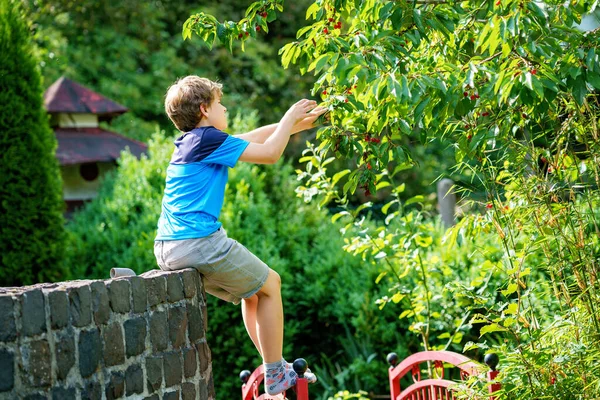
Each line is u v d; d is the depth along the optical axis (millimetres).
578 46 3785
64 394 3336
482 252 5539
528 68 3561
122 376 3684
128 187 9391
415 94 3840
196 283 4328
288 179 10125
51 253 8461
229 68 18406
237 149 4246
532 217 4695
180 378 4121
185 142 4344
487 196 4988
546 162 4652
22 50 8391
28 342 3199
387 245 6250
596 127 4543
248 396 5438
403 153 4547
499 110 4520
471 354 7637
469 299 5105
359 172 4641
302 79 18547
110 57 17562
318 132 4512
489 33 3924
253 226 8852
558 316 4508
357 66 3791
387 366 8016
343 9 4707
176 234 4277
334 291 8695
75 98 11047
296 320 8875
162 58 17719
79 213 9984
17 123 8266
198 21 4949
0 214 8219
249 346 8500
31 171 8352
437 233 8195
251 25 4910
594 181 4730
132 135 16234
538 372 4309
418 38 4230
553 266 4688
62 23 17281
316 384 8641
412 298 6949
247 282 4363
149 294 3932
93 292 3557
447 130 4465
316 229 9797
